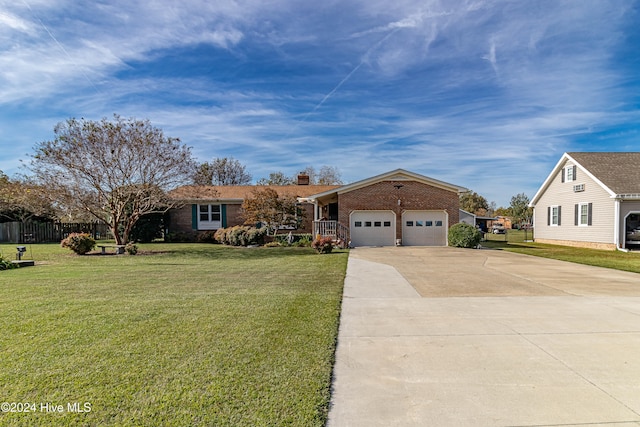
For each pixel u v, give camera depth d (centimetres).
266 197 2105
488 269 1109
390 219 2030
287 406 301
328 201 2428
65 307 613
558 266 1186
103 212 1875
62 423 274
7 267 1120
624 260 1384
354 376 365
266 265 1196
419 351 433
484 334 494
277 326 513
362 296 728
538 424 281
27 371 362
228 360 392
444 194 2030
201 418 281
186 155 1838
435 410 301
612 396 324
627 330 509
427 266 1173
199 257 1468
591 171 2075
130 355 404
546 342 462
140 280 896
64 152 1582
